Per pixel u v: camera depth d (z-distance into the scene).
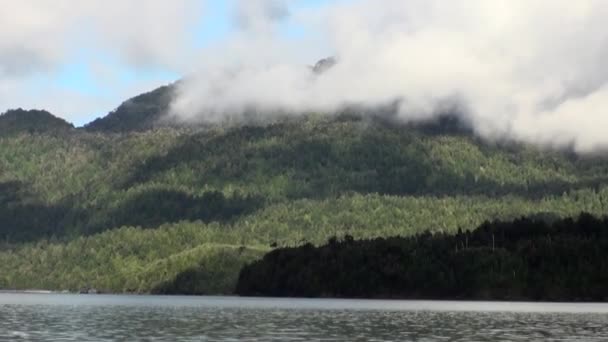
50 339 107.94
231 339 109.88
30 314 167.25
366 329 129.12
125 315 167.38
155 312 181.88
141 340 107.75
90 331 121.94
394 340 109.81
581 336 116.25
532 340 109.81
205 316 165.12
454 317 164.25
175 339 109.44
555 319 158.00
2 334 114.81
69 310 188.38
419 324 141.50
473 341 108.44
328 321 149.12
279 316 166.00
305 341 107.75
